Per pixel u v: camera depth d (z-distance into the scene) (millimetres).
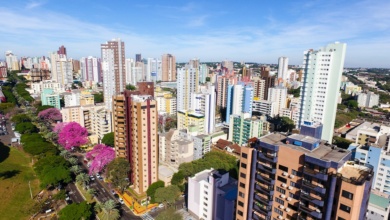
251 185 75875
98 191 123438
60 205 109750
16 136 194000
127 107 117812
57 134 191375
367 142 162000
